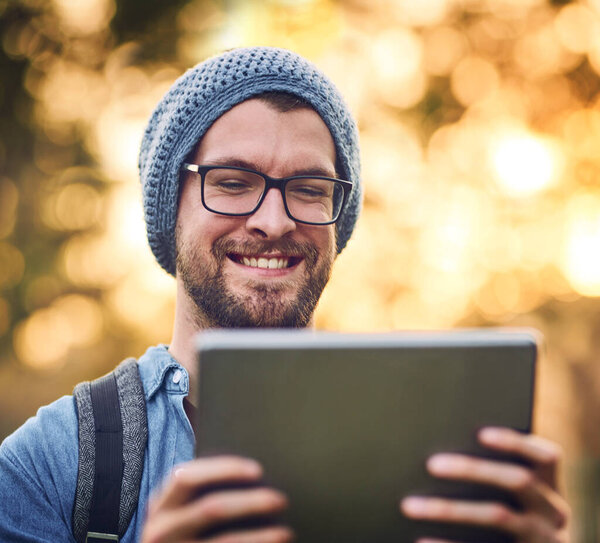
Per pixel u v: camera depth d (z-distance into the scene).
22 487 1.44
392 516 1.01
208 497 0.94
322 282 1.62
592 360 6.66
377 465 1.01
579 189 6.49
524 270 6.46
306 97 1.57
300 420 0.99
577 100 6.47
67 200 6.07
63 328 6.30
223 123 1.55
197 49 5.80
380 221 6.29
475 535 1.02
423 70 6.51
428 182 6.35
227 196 1.54
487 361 1.04
